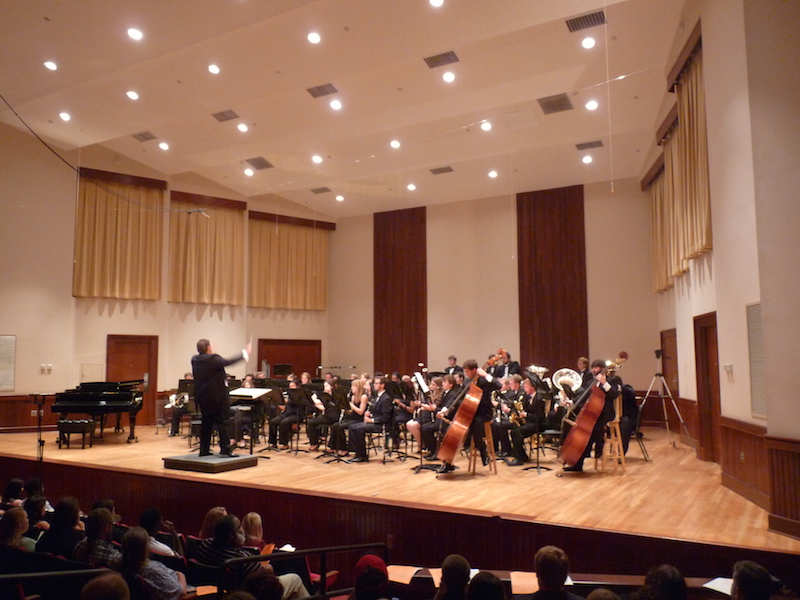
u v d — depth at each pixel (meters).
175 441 11.53
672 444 10.38
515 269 15.49
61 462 8.72
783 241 5.46
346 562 6.21
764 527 5.12
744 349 6.20
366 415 9.05
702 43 7.20
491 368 9.19
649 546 4.85
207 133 12.44
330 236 18.17
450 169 14.12
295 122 11.74
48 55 9.52
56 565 3.74
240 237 16.34
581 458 7.69
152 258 14.82
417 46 8.98
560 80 9.86
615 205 14.52
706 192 7.90
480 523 5.54
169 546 5.10
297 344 17.33
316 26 8.55
